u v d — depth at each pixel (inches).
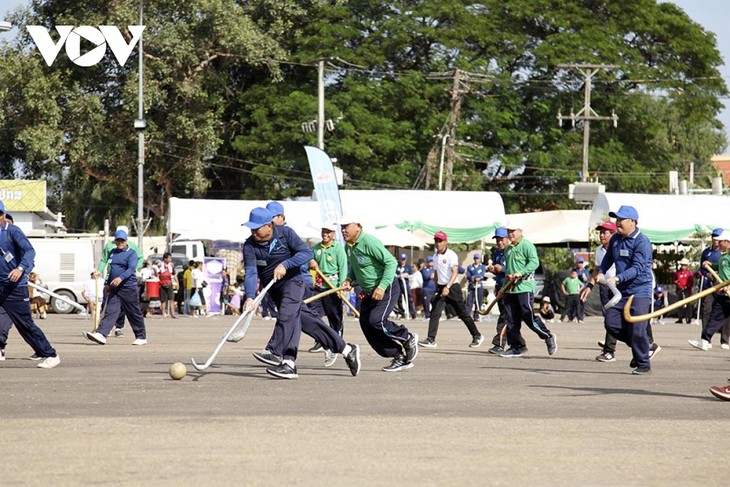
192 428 348.5
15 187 2091.5
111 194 2519.7
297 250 510.6
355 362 532.7
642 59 2400.3
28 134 2075.5
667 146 2588.6
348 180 2240.4
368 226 1616.6
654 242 1592.0
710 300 823.7
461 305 802.2
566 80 2393.0
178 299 1627.7
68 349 751.7
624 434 342.6
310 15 2346.2
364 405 414.6
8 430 344.2
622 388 492.4
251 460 289.9
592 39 2333.9
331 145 2193.7
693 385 511.5
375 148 2234.3
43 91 2089.1
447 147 2174.0
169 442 319.9
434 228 1625.2
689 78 2461.9
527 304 697.6
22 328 577.9
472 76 2253.9
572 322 1407.5
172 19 2177.7
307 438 328.5
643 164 2470.5
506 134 2293.3
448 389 478.6
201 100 2188.7
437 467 281.0
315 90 2295.8
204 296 1549.0
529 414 390.6
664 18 2421.3
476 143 2299.5
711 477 272.7
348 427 352.2
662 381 532.7
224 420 367.6
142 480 262.1
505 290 702.5
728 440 332.8
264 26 2298.2
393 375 547.5
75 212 2546.8
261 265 511.5
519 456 299.0
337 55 2251.5
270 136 2218.3
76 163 2191.2
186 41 2138.3
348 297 1478.8
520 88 2373.3
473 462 288.8
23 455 297.1
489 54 2341.3
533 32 2396.7
